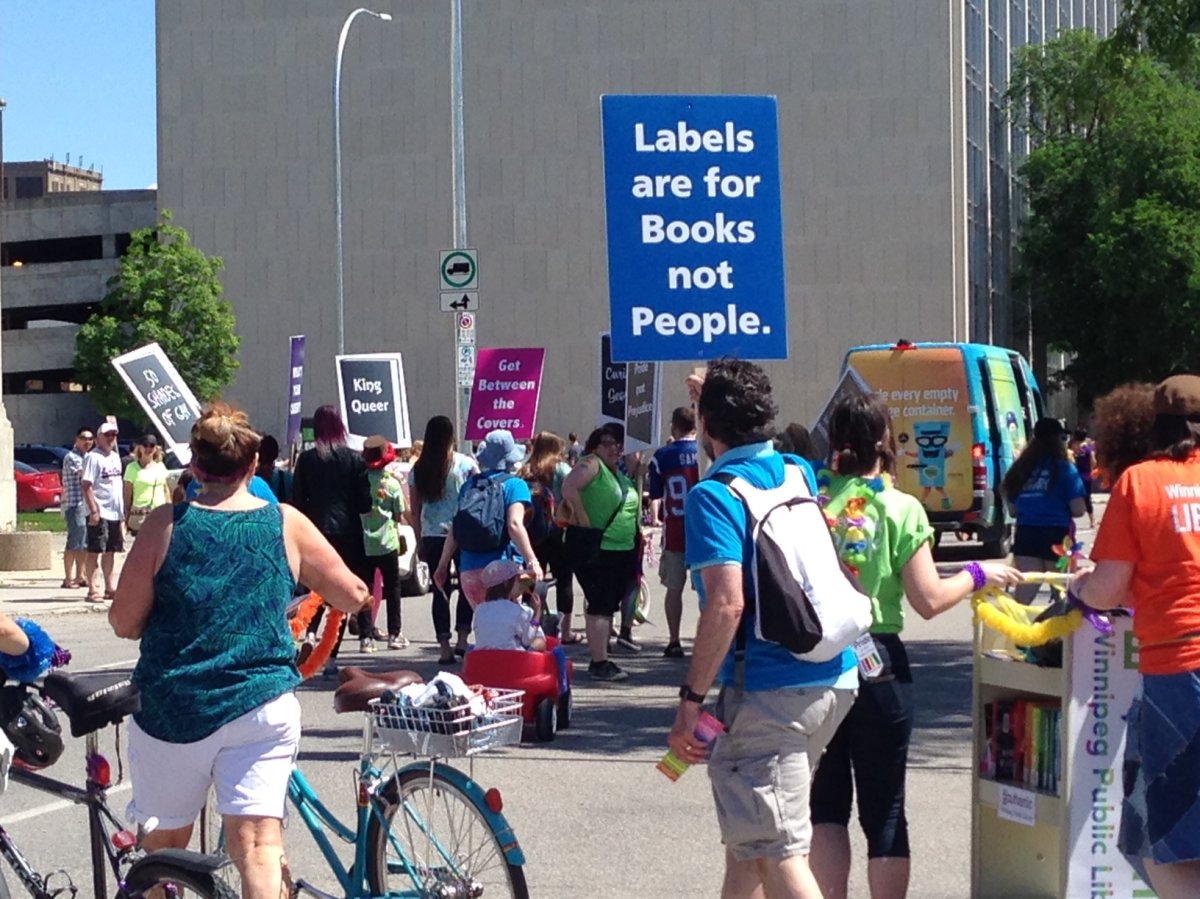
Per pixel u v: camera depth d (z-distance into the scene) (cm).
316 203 5722
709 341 923
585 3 5459
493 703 556
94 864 515
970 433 2316
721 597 477
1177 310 5053
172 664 483
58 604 1934
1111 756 562
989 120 5859
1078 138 5447
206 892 474
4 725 505
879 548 556
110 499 1977
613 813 829
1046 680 579
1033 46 5709
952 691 1191
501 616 1031
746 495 489
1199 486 504
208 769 487
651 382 1769
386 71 5656
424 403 5672
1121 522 506
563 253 5538
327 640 565
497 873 541
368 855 556
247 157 5766
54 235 7331
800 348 5291
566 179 5522
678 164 920
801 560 486
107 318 5316
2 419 2648
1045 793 580
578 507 1261
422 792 550
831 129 5256
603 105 913
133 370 1752
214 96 5775
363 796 555
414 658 1397
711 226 923
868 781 562
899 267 5225
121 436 6912
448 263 2406
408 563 1903
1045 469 1270
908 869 565
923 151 5200
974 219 5609
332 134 5706
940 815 812
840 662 500
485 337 5594
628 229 916
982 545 2684
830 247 5262
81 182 14125
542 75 5512
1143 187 5191
